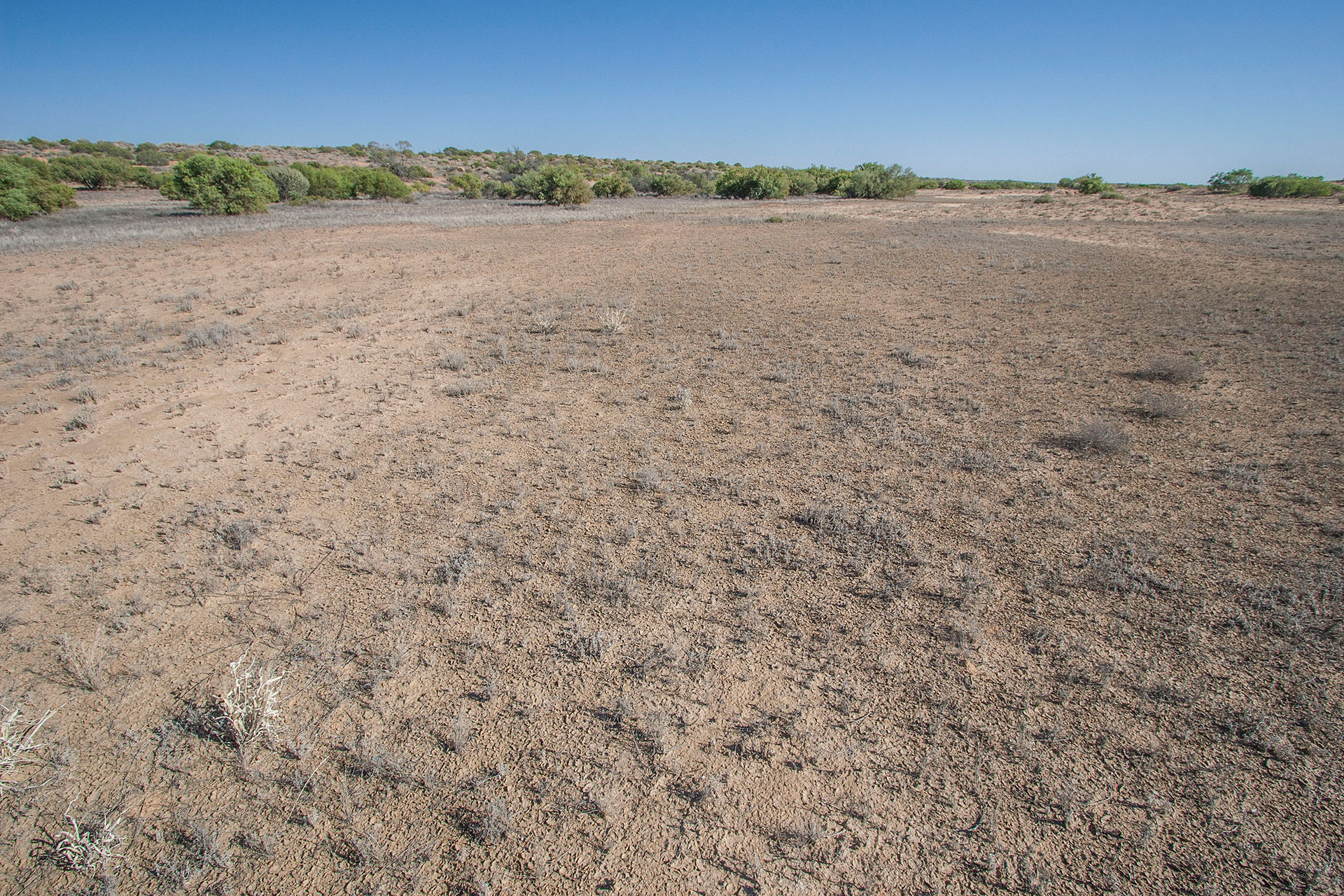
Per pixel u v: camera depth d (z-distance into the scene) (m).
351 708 3.78
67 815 3.14
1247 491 5.88
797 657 4.06
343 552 5.37
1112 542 5.16
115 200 48.84
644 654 4.12
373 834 3.04
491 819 3.07
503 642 4.27
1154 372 9.20
